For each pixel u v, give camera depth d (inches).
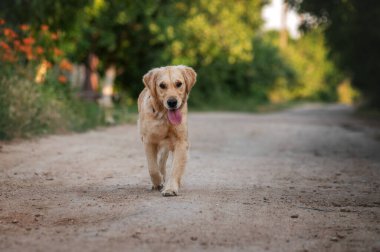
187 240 165.5
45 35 546.3
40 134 440.1
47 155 347.6
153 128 233.6
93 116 599.2
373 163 374.6
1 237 167.6
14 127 405.7
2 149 352.8
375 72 1085.8
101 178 280.4
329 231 180.9
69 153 362.0
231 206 211.8
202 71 1398.9
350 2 848.3
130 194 235.5
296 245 163.8
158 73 234.7
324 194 251.3
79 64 1056.2
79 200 222.4
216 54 1251.2
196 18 1162.6
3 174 279.0
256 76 1887.3
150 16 1045.8
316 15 899.4
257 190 255.0
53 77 552.4
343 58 1103.0
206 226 181.0
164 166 270.2
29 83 465.4
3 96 413.1
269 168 337.1
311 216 201.6
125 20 944.9
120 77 1240.2
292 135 613.3
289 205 220.5
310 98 3161.9
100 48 1061.1
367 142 538.0
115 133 525.7
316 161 382.3
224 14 1268.5
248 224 185.8
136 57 1157.7
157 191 243.4
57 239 165.5
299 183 283.6
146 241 163.5
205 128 666.8
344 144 517.0
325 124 836.0
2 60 464.8
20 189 245.6
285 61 2458.2
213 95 1533.0
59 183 263.6
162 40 1072.2
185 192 240.7
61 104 516.1
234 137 562.3
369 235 176.6
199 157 378.3
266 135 603.8
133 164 330.3
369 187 275.0
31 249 155.3
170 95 228.1
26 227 180.5
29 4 544.1
